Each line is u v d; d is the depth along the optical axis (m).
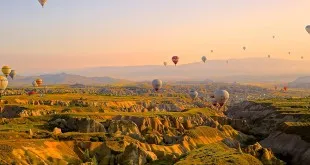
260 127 199.00
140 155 115.69
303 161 131.75
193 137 153.00
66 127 155.62
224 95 187.88
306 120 178.38
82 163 107.19
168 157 118.75
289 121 184.25
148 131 165.75
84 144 123.31
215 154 112.25
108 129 155.62
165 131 172.38
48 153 113.06
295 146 143.25
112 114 186.88
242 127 196.25
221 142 143.00
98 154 120.81
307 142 141.38
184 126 186.88
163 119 182.50
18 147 107.94
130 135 142.00
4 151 103.75
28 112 189.75
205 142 153.88
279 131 159.12
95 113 190.62
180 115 194.75
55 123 157.38
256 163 110.81
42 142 117.12
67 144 122.25
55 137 127.12
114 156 117.88
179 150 136.88
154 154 122.25
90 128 152.38
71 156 116.81
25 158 105.25
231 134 176.38
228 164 101.38
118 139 129.62
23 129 139.62
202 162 101.94
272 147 152.00
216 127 180.88
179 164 100.25
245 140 173.75
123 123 158.62
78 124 155.50
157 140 142.50
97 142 124.94
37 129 143.38
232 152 116.12
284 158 139.75
